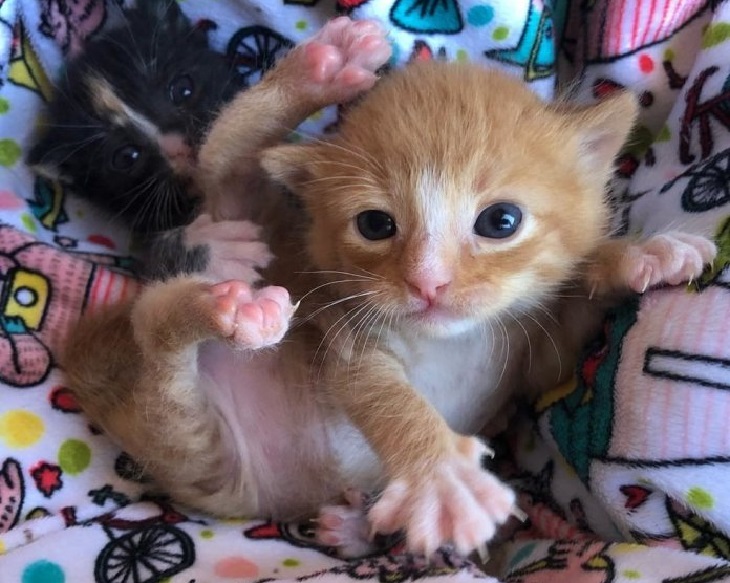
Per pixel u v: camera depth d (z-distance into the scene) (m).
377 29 0.14
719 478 0.10
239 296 0.10
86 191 0.17
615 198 0.14
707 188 0.12
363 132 0.12
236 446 0.13
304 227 0.13
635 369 0.11
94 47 0.17
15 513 0.12
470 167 0.11
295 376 0.13
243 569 0.11
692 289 0.11
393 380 0.12
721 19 0.14
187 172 0.17
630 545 0.11
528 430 0.14
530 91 0.13
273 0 0.16
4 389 0.13
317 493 0.13
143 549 0.11
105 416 0.13
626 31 0.15
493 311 0.11
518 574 0.11
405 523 0.10
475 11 0.15
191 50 0.17
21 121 0.16
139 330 0.12
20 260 0.14
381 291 0.11
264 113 0.14
